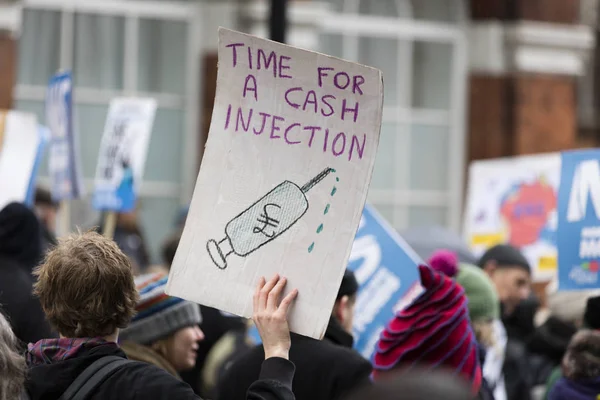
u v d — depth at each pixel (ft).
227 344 28.43
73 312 16.01
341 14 62.49
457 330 20.36
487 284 25.57
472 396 9.37
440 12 64.34
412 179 63.93
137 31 58.54
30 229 25.63
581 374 22.44
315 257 15.76
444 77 64.34
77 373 15.71
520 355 31.83
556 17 63.36
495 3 63.46
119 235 46.32
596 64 69.31
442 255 25.71
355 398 9.36
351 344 21.26
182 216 38.70
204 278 16.15
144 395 15.35
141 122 38.37
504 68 63.67
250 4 58.23
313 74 15.98
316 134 15.98
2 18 51.85
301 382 19.79
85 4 57.93
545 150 63.46
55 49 57.41
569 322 31.53
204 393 28.22
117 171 38.29
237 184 16.26
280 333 15.56
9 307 23.88
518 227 40.63
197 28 58.95
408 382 9.21
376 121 15.67
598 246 23.72
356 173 15.72
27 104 56.80
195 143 59.06
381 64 63.52
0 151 33.12
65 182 34.47
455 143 64.18
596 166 23.81
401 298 26.99
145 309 21.12
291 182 16.03
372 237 27.37
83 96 57.77
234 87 16.39
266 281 15.94
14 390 14.87
